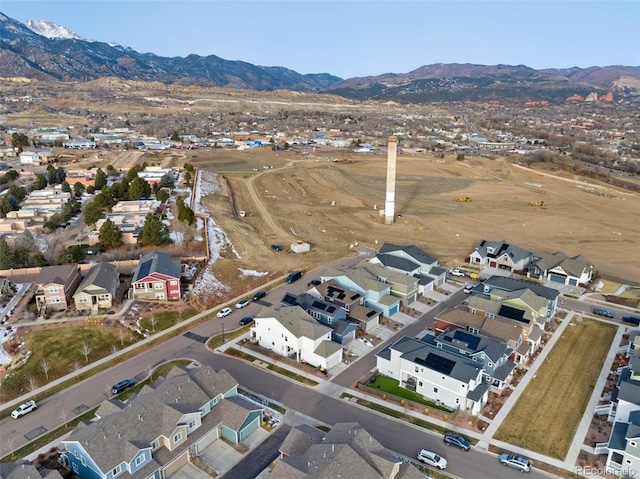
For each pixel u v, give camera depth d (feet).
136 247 278.26
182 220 307.58
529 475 122.11
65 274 213.05
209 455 127.95
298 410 146.82
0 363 168.96
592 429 139.33
